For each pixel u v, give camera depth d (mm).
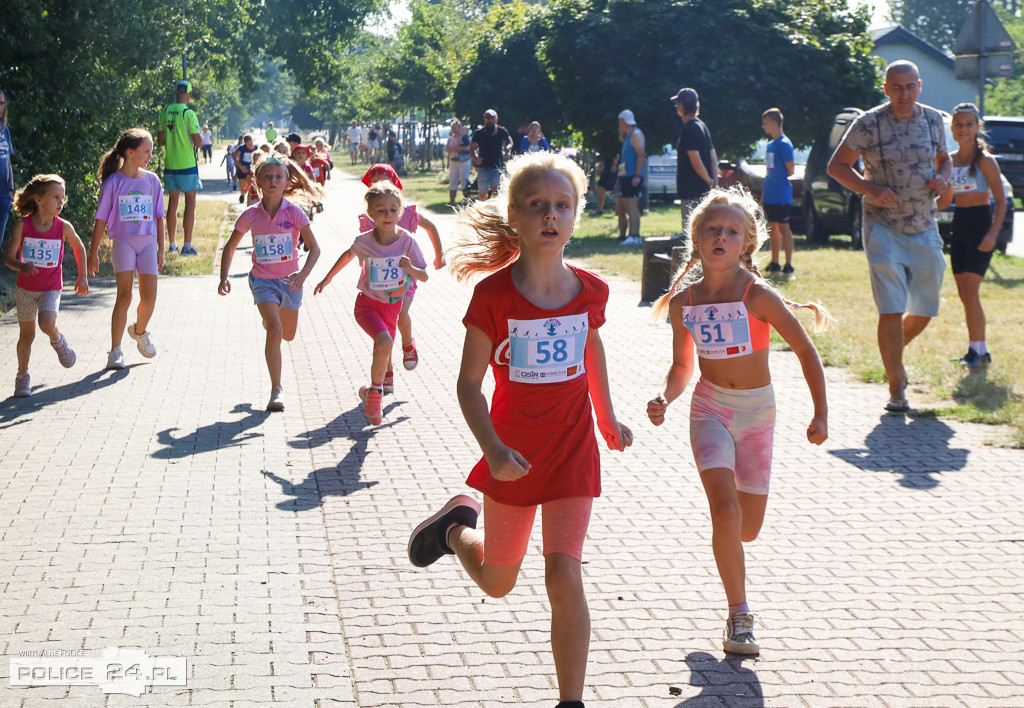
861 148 8281
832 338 10734
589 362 3998
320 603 4734
